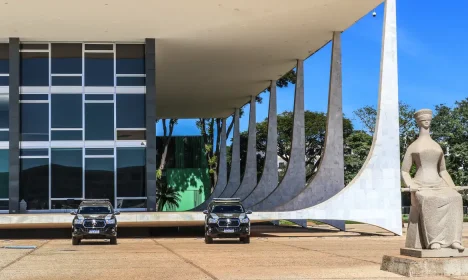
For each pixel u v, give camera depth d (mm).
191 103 55781
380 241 26609
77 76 32281
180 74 43156
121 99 32375
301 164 39438
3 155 31719
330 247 22906
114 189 31938
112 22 29531
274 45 35438
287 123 79312
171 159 69125
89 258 18734
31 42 32188
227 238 27188
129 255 19734
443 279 12727
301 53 37719
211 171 70125
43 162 31734
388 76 30922
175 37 32500
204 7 28031
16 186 30984
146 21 29641
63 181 31750
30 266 16375
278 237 30391
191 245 24547
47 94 32031
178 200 66375
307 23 31344
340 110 34344
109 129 32188
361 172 30828
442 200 13969
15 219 27219
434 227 13938
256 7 28344
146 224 30281
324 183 34438
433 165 14602
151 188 31594
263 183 45812
